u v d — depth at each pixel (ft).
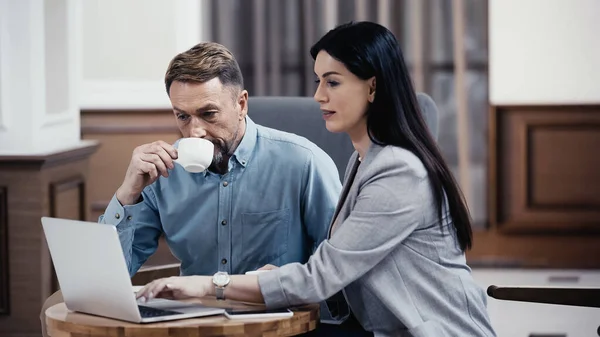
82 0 21.39
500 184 22.34
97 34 21.44
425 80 21.86
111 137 21.33
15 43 14.62
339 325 8.41
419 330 7.78
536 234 22.38
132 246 9.26
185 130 8.62
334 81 8.02
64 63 16.01
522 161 22.20
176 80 8.44
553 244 22.33
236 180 9.27
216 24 21.70
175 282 7.65
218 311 7.47
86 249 7.23
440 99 21.98
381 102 8.02
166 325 7.06
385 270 7.93
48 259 14.70
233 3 21.72
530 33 22.20
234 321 7.21
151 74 21.57
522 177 22.22
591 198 22.13
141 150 8.39
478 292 8.23
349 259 7.69
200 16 21.72
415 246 7.98
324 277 7.68
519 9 22.17
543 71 22.21
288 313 7.47
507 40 22.26
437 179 7.97
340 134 10.34
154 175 8.34
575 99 22.21
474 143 22.17
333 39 8.02
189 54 8.49
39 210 14.38
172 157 8.34
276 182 9.30
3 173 14.38
